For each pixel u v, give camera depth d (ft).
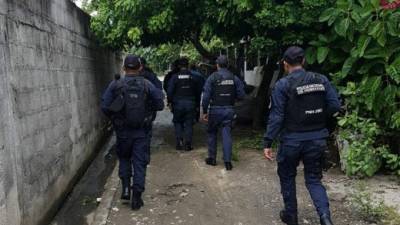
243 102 36.63
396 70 18.80
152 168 23.38
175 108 27.45
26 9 15.75
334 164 21.68
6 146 12.73
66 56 22.50
